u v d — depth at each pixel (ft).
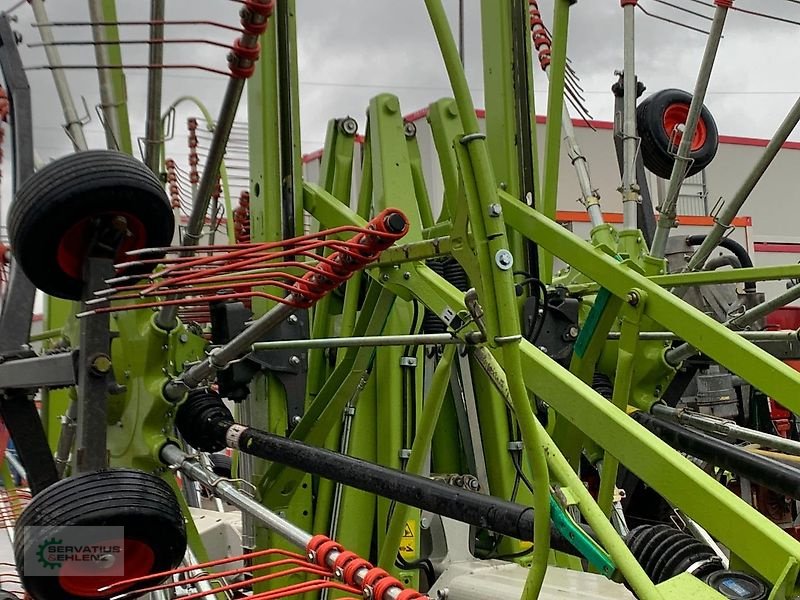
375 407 8.99
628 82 11.52
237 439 7.02
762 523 4.08
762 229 36.06
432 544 8.68
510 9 9.71
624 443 4.80
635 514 9.89
